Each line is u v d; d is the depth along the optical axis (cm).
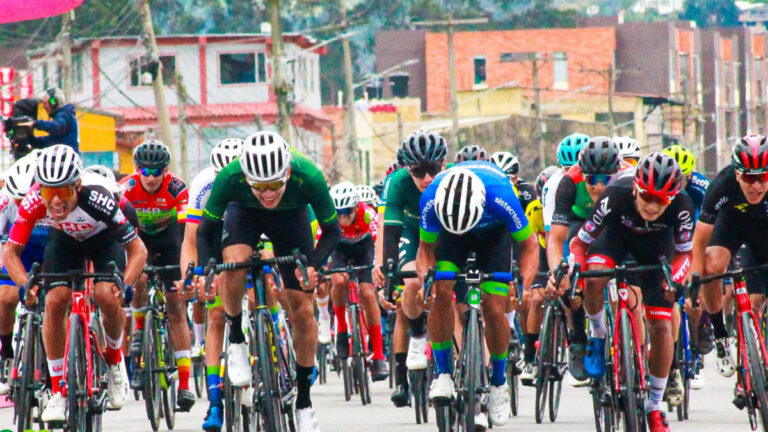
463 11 18512
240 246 1747
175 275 2231
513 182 2422
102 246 1869
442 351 1797
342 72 16362
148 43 6888
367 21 9500
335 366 3372
